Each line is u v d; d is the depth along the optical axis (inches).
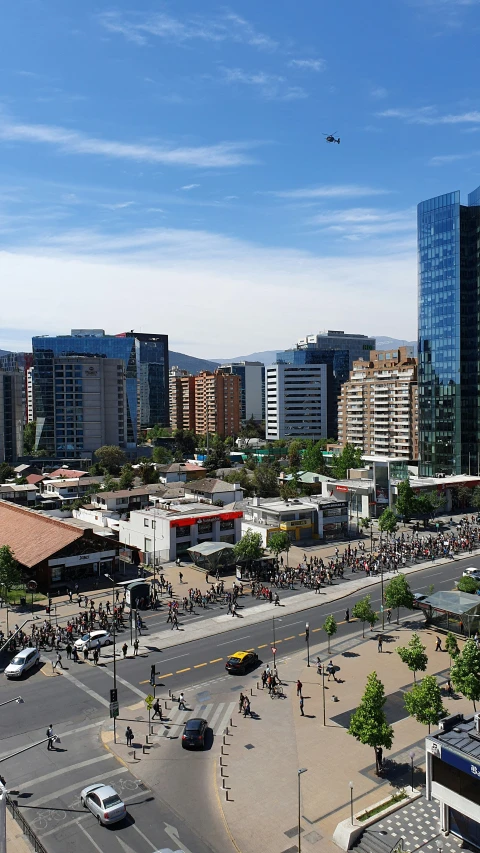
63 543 3491.6
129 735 1760.6
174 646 2544.3
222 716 1937.7
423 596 2849.4
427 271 7352.4
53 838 1363.2
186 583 3499.0
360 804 1473.9
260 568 3619.6
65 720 1908.2
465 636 2610.7
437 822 1400.1
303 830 1386.6
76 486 6978.4
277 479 6860.2
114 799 1439.5
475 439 7062.0
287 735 1812.3
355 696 2063.2
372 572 3666.3
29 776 1603.1
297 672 2274.9
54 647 2541.8
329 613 2962.6
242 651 2377.0
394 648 2509.8
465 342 7066.9
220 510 4407.0
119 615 2874.0
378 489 5290.4
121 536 4520.2
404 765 1643.7
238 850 1320.1
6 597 3149.6
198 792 1534.2
